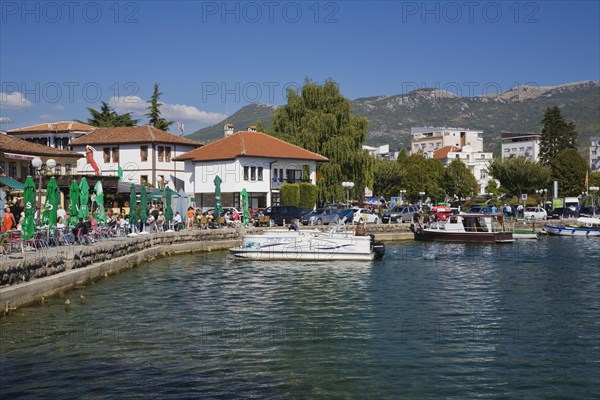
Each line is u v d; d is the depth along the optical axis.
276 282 31.45
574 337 20.02
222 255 44.47
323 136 78.06
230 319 22.31
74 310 23.11
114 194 57.78
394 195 122.88
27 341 18.72
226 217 57.66
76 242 33.12
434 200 130.75
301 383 15.41
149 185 63.56
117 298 25.91
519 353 18.14
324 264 39.22
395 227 62.59
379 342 19.19
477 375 16.19
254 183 73.88
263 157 73.50
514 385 15.52
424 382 15.62
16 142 59.03
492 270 37.06
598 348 18.70
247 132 78.19
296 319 22.42
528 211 85.75
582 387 15.44
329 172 76.50
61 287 26.12
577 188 120.06
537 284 31.34
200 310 23.92
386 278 33.19
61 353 17.55
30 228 25.08
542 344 19.14
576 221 77.94
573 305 25.47
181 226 50.34
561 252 49.59
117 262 33.56
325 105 79.69
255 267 37.59
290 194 70.81
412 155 134.62
